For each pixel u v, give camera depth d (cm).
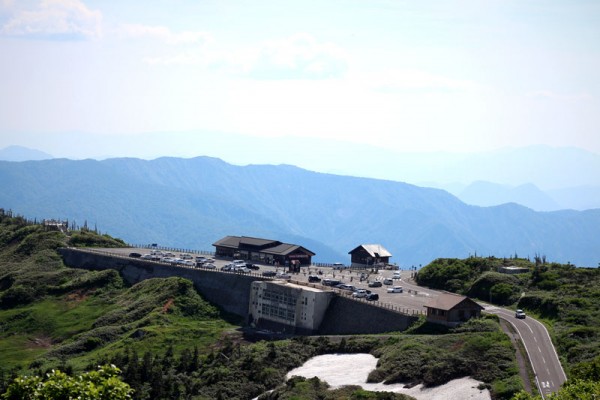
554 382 11900
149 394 14300
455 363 13188
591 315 15338
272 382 14675
